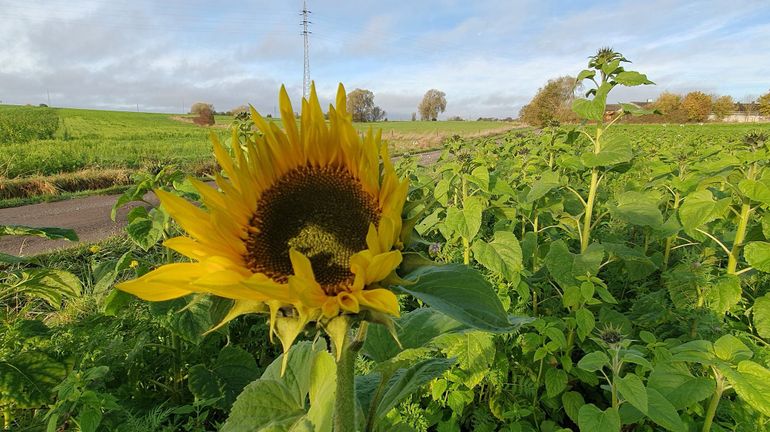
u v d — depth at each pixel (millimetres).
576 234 5312
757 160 4207
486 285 1361
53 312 5066
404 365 2031
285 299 1208
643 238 6672
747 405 3070
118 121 67500
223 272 1316
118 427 2959
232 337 4855
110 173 19672
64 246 8969
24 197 16609
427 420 3436
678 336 4258
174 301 3480
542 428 3707
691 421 3135
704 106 74250
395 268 1258
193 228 1410
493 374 3727
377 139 1453
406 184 1306
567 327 4035
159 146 35406
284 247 1437
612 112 4926
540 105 66562
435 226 5082
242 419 1748
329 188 1528
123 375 3861
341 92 1584
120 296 3549
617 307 5234
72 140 40094
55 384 3197
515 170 8758
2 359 3285
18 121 52406
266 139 1560
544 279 4922
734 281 3709
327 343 1856
